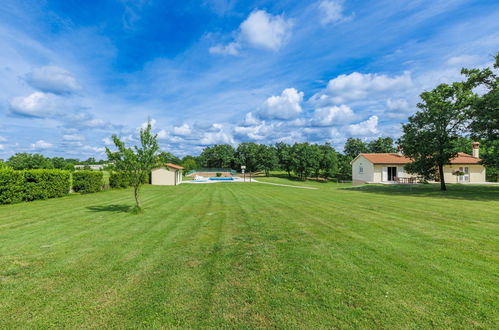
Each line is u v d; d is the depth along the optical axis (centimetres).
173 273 437
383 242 581
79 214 995
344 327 286
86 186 1875
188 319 307
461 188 1989
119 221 864
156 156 1082
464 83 1825
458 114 1802
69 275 432
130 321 305
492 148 1819
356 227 734
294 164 5203
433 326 283
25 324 302
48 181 1518
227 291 373
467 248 529
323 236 647
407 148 2011
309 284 388
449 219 814
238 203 1321
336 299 343
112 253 539
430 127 1900
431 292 355
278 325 293
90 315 318
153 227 774
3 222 845
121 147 1010
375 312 312
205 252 543
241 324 296
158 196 1692
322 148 5809
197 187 2639
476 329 277
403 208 1055
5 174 1243
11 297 362
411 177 2638
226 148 8362
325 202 1309
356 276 410
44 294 370
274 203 1305
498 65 1636
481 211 947
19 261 494
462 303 327
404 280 392
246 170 7525
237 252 540
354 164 3312
